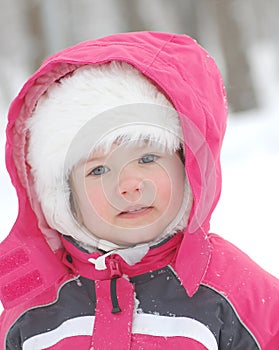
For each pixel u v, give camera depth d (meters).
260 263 6.85
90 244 3.69
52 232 3.90
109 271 3.64
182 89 3.53
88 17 34.00
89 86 3.58
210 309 3.55
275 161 11.91
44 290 3.84
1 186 12.15
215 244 3.83
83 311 3.70
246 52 22.09
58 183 3.68
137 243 3.61
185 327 3.53
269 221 8.34
